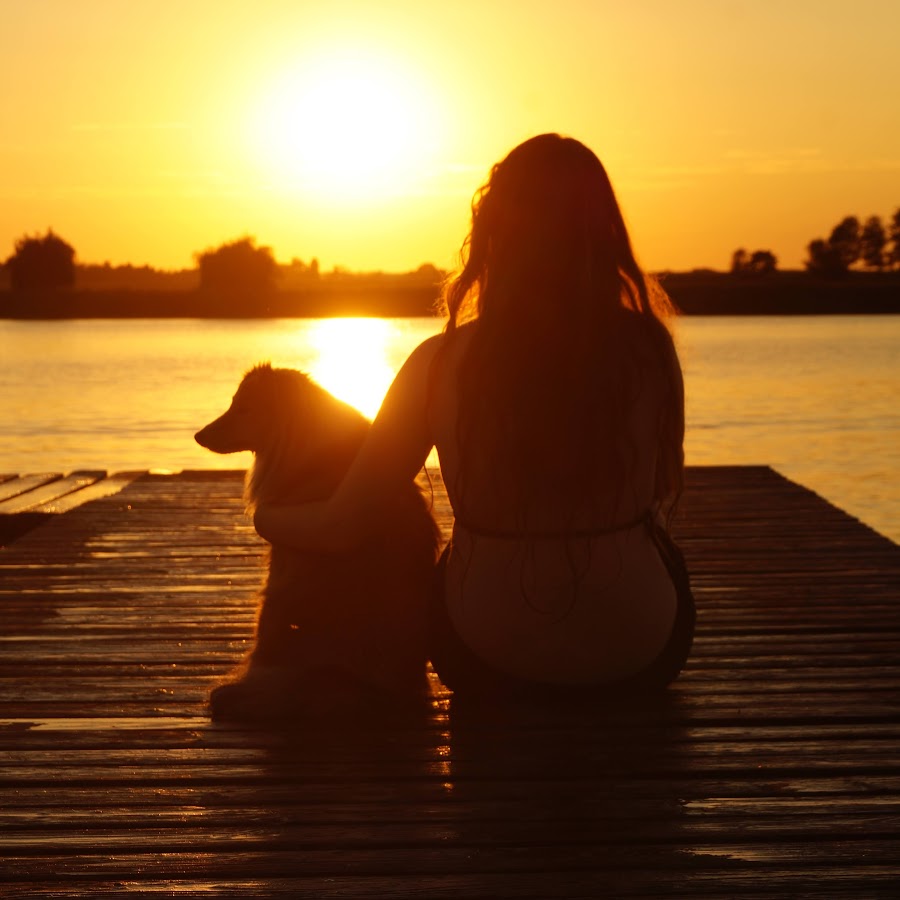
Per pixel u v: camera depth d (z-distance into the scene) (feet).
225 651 13.33
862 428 61.87
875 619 14.53
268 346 177.58
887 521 35.53
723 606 15.23
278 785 9.17
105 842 8.16
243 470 30.73
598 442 8.97
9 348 170.81
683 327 9.82
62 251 343.67
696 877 7.59
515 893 7.39
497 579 9.55
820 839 8.14
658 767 9.44
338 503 9.92
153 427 63.93
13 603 15.79
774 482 27.32
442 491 26.40
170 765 9.62
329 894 7.40
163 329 278.05
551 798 8.86
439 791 9.02
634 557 9.55
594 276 8.98
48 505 26.11
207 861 7.86
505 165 9.21
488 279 9.21
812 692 11.46
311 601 10.73
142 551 19.66
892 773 9.40
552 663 9.73
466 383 9.09
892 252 335.26
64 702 11.40
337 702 10.58
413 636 10.76
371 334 242.78
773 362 122.72
